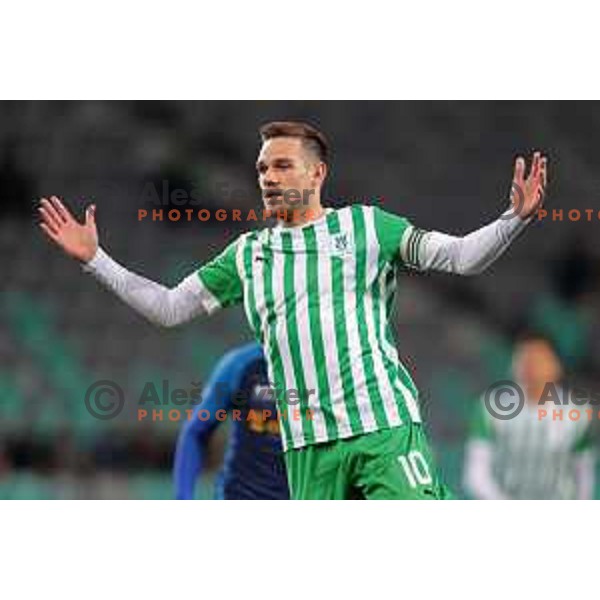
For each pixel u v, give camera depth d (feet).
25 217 241.76
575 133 276.21
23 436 181.98
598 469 142.41
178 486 85.87
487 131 276.21
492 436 107.96
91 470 170.91
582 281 253.44
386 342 69.56
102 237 235.40
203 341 216.54
